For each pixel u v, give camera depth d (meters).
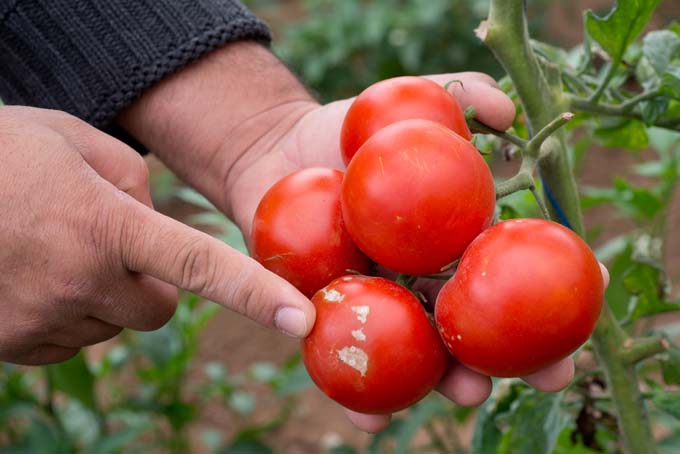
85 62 0.59
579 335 0.41
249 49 0.62
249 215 0.60
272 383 0.94
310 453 1.06
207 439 0.95
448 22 1.82
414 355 0.42
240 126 0.60
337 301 0.42
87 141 0.51
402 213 0.41
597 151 1.59
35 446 0.75
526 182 0.43
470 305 0.41
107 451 0.73
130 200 0.47
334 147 0.58
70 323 0.50
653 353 0.50
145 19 0.59
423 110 0.45
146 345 0.77
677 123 0.53
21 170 0.47
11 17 0.59
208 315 0.83
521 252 0.40
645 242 0.56
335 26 1.82
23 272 0.47
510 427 0.54
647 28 1.59
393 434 0.79
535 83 0.48
